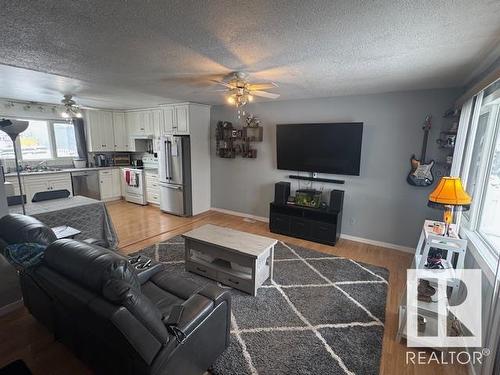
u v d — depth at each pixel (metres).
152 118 5.76
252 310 2.40
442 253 2.53
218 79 2.93
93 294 1.34
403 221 3.72
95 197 6.02
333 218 3.87
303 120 4.28
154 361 1.29
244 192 5.19
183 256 3.44
